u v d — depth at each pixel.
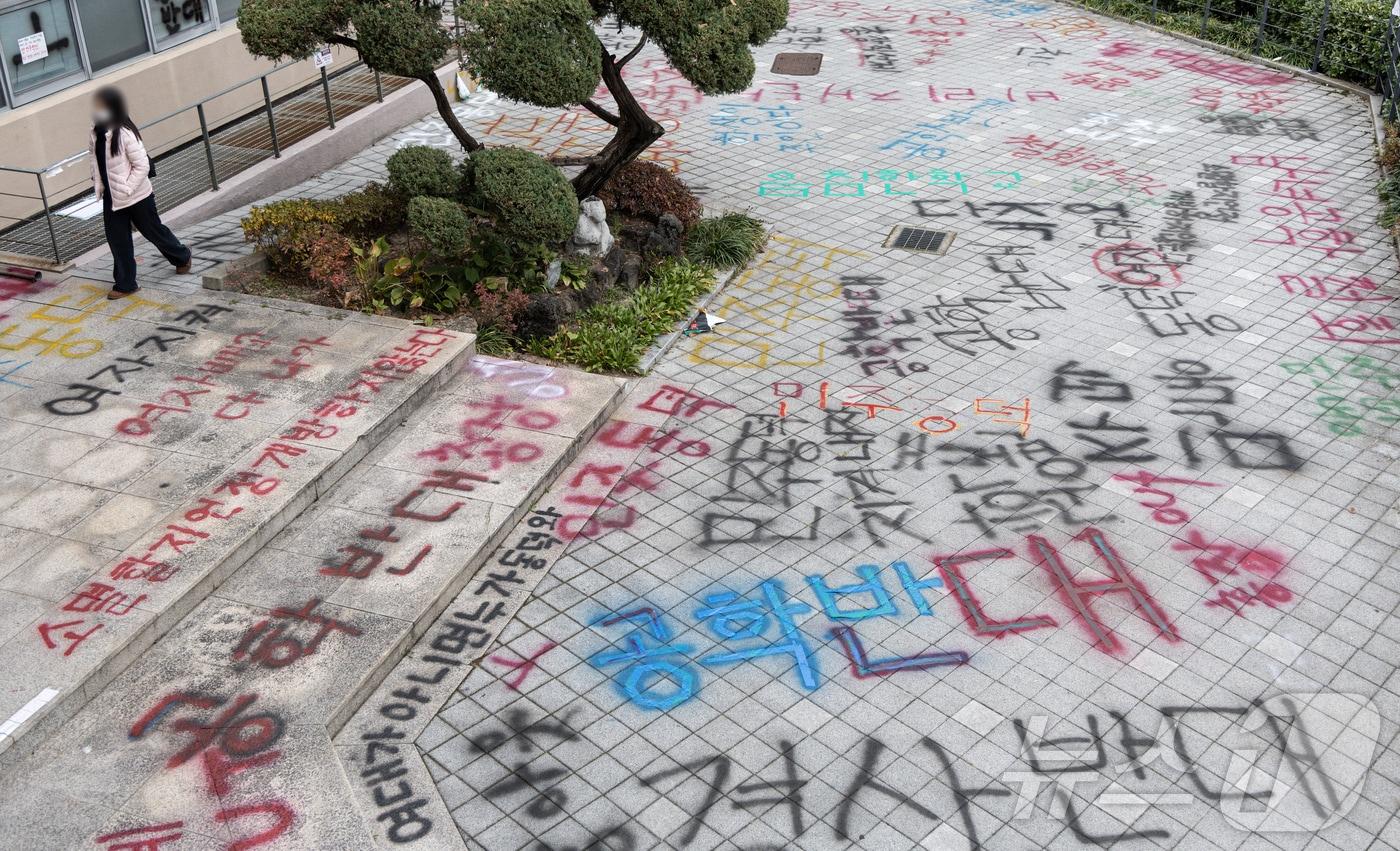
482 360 10.89
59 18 12.81
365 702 7.48
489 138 16.52
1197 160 15.91
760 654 7.96
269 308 11.10
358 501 8.98
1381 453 9.99
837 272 13.06
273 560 8.36
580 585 8.54
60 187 12.99
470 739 7.27
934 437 10.23
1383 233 13.80
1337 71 18.50
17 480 8.69
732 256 13.03
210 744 6.94
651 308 11.88
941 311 12.27
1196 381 11.00
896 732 7.36
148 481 8.73
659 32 11.54
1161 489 9.55
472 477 9.30
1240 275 12.93
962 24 21.91
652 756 7.19
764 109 17.78
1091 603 8.40
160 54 14.28
